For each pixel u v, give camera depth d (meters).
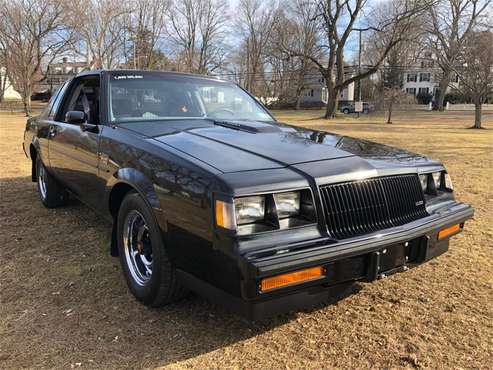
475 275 3.61
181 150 2.76
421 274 3.62
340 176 2.52
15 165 8.40
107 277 3.48
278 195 2.33
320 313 2.99
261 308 2.22
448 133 20.42
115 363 2.42
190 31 55.88
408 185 2.88
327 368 2.41
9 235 4.40
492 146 13.68
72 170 4.15
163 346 2.58
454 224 3.03
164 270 2.73
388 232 2.57
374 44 46.69
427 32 27.22
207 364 2.42
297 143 3.03
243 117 4.18
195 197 2.38
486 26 24.03
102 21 39.62
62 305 3.04
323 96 74.81
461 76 25.75
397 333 2.76
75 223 4.79
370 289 3.35
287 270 2.17
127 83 3.91
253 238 2.23
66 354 2.50
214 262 2.30
